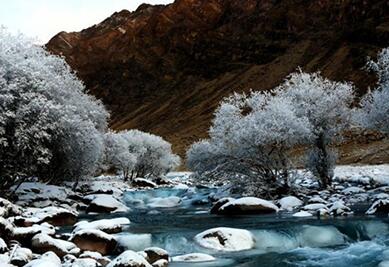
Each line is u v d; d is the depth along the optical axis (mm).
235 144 27031
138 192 42156
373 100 29141
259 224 18328
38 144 24625
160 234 16391
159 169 65688
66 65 32312
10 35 26875
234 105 29719
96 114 36875
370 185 31781
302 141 28797
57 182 32281
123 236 15625
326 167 30172
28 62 25844
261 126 25828
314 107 29984
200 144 30172
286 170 27094
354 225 17219
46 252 12234
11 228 13305
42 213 19453
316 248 15281
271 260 13742
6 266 10023
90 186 37688
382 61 28172
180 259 13695
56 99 27531
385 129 28594
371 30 144625
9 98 23141
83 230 14367
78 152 29391
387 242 15227
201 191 39062
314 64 153750
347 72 131500
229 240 15430
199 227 18562
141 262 11414
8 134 23984
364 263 12938
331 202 24609
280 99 28703
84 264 11625
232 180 27859
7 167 24688
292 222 18578
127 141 62188
